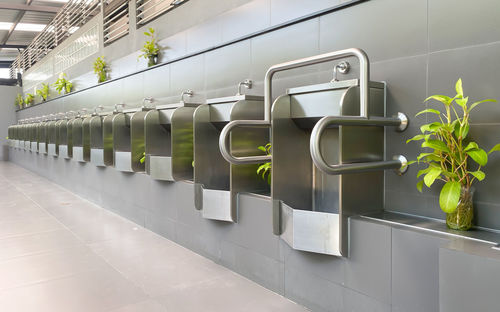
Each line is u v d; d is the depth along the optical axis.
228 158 2.25
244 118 2.87
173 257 3.24
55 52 9.55
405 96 2.15
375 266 1.91
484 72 1.83
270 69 2.32
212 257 3.14
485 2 1.82
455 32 1.93
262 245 2.62
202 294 2.51
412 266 1.75
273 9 3.14
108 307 2.33
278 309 2.30
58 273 2.88
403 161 2.15
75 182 6.39
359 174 2.09
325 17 2.64
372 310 1.93
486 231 1.75
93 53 6.99
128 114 4.85
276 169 2.38
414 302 1.74
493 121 1.80
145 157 3.96
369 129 2.14
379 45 2.29
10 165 11.41
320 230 2.07
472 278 1.36
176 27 4.49
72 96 8.00
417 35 2.10
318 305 2.23
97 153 5.16
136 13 5.40
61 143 6.96
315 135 1.69
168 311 2.27
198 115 3.13
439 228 1.80
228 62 3.61
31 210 5.14
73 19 8.46
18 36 13.27
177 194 3.57
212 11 3.88
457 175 1.76
